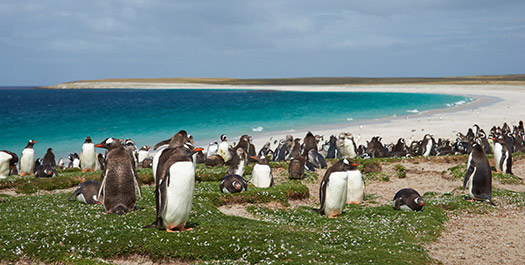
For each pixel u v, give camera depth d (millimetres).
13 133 46094
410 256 8852
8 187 15938
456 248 9844
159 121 60031
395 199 12961
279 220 11812
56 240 8570
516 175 19891
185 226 9578
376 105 87250
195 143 37125
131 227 9125
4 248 8148
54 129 50281
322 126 49656
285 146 24906
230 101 116188
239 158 16984
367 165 21094
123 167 10344
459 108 70625
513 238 10688
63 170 21141
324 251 8773
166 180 8500
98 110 85750
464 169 19656
